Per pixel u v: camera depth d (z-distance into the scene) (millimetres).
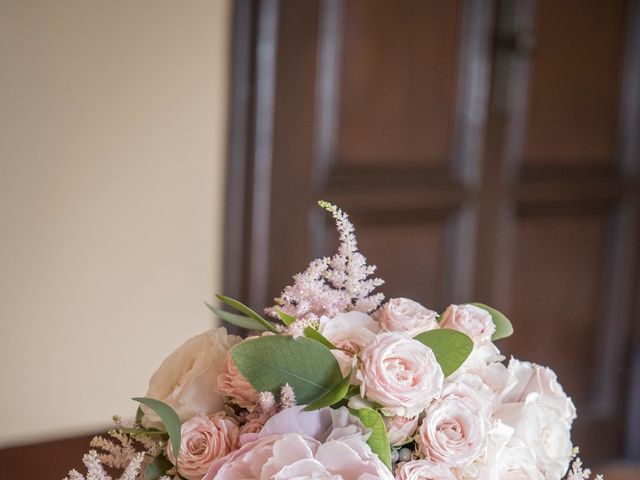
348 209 2662
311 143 2566
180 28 2430
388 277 2789
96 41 2357
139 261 2496
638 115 3150
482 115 2850
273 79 2480
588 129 3078
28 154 2336
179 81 2451
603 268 3225
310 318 908
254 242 2541
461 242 2895
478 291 2965
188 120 2477
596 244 3191
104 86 2383
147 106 2434
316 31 2520
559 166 3045
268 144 2508
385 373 829
